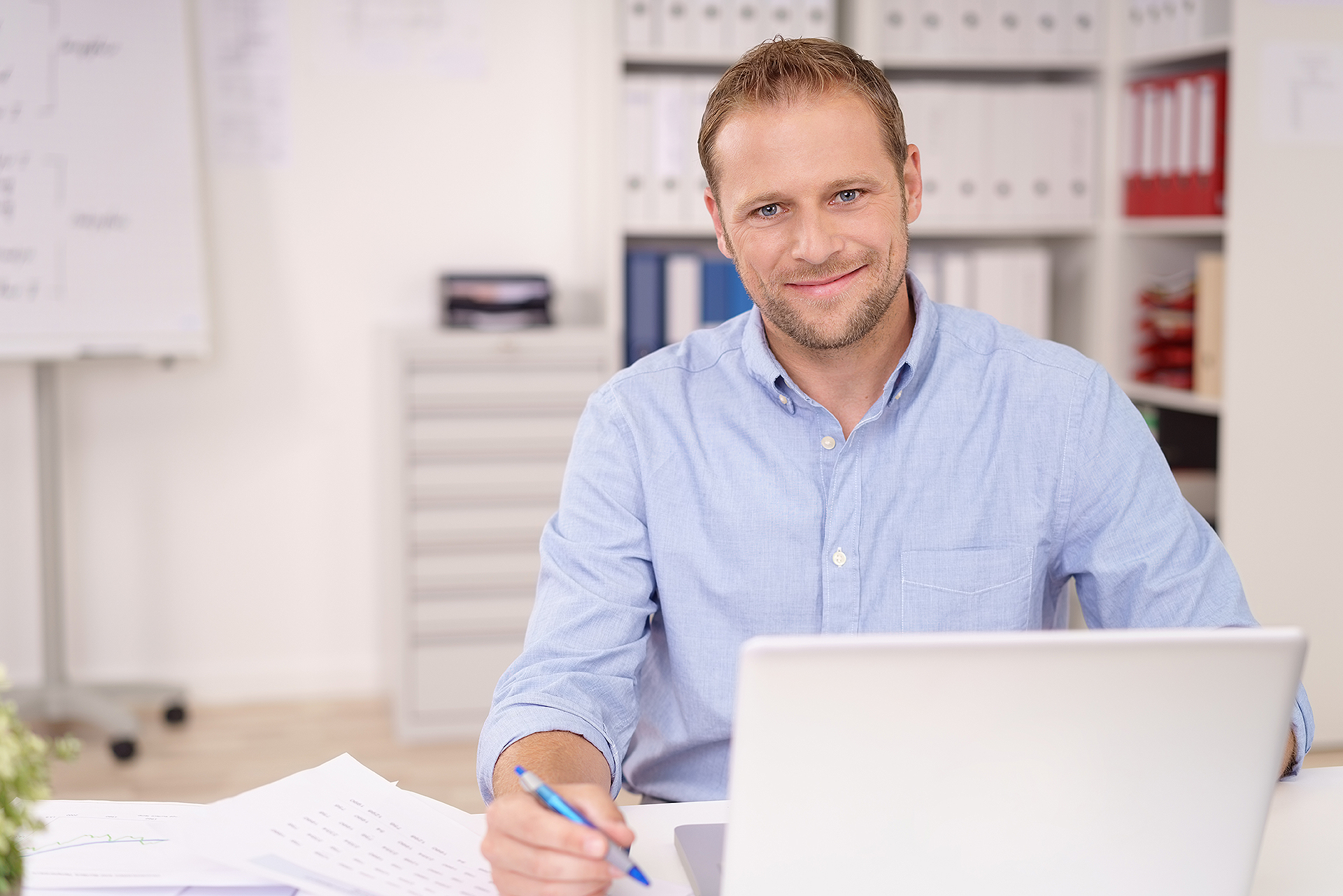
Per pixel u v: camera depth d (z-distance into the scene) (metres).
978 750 0.76
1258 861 0.95
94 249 3.09
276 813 1.00
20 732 0.70
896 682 0.74
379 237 3.50
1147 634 0.75
